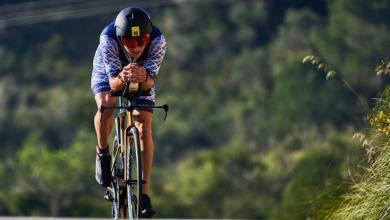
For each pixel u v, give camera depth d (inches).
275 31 7096.5
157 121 6141.7
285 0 7081.7
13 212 4165.8
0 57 7017.7
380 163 526.3
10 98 6609.3
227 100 6535.4
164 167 5521.7
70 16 4195.4
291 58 5762.8
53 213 4242.1
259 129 5816.9
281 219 841.5
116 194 550.6
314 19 6476.4
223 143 6033.5
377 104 553.9
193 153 5856.3
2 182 4343.0
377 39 5103.3
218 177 4653.1
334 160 686.5
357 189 563.8
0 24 4810.5
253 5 7288.4
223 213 4611.2
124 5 3863.2
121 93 530.0
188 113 6363.2
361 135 552.4
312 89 5374.0
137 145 514.6
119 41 532.7
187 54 7101.4
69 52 7155.5
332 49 5246.1
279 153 4795.8
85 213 4109.3
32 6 4628.4
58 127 6122.1
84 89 6609.3
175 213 4667.8
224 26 7283.5
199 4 7436.0
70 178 4279.0
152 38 536.4
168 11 7524.6
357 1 5221.5
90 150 4906.5
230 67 6825.8
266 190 4576.8
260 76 6535.4
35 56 7057.1
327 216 599.2
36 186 4247.0
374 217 516.1
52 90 6658.5
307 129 5231.3
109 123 552.4
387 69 569.3
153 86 548.7
